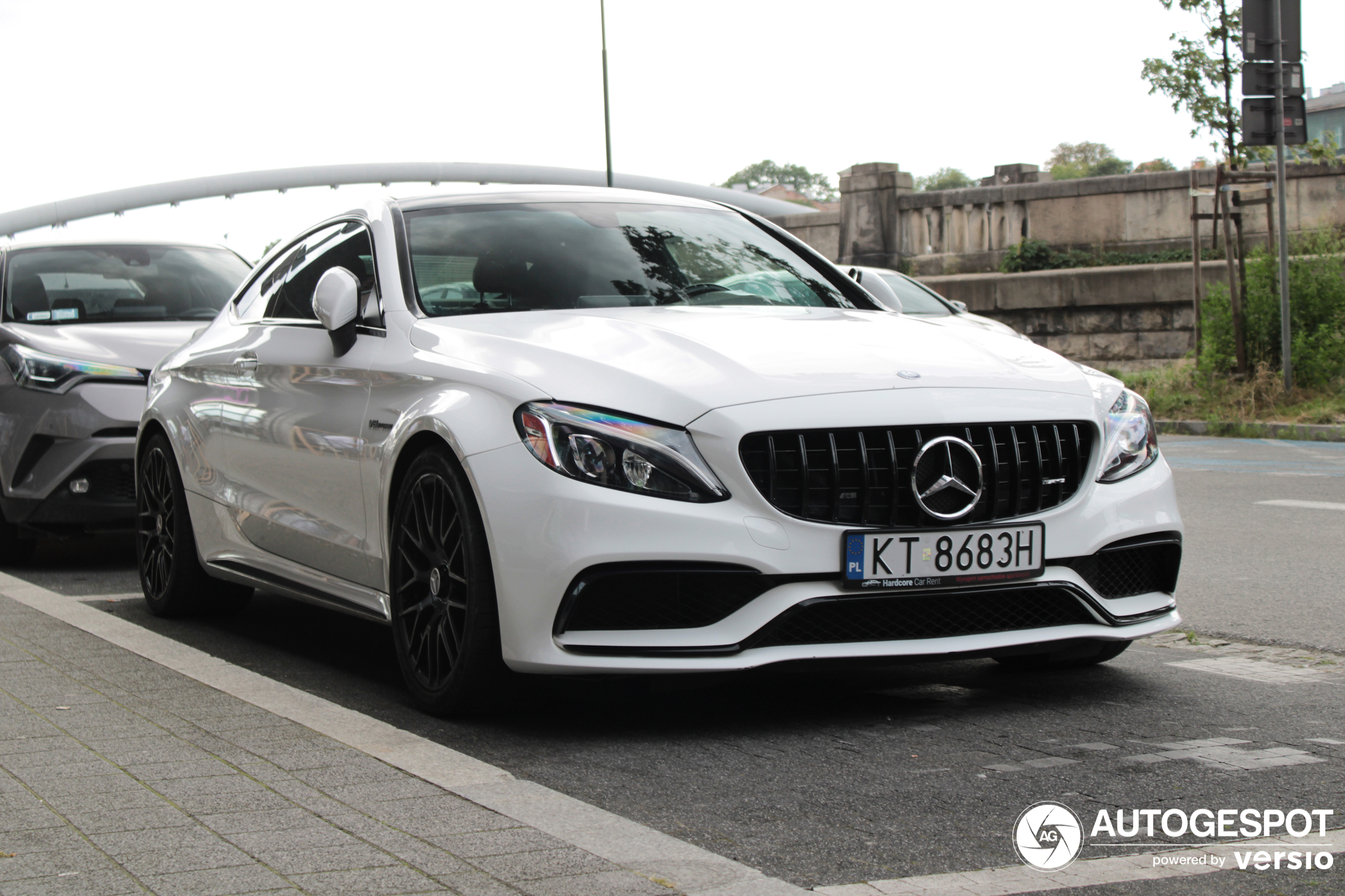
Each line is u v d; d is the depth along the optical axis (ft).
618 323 13.43
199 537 17.92
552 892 8.11
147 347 23.50
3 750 11.36
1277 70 46.78
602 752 11.62
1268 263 50.21
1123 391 13.69
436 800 9.95
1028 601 12.52
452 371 12.98
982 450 12.28
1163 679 14.25
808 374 12.28
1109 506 12.82
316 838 9.10
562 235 15.83
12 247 26.30
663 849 8.85
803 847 9.10
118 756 11.15
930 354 13.09
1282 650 15.71
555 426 11.80
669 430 11.74
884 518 11.99
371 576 14.05
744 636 11.66
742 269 16.17
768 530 11.66
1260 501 29.43
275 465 15.89
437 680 12.80
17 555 23.97
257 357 16.67
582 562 11.49
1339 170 62.13
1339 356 48.47
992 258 74.69
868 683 14.21
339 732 11.87
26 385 22.89
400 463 13.37
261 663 15.67
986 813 9.79
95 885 8.27
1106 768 10.91
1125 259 69.00
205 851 8.86
